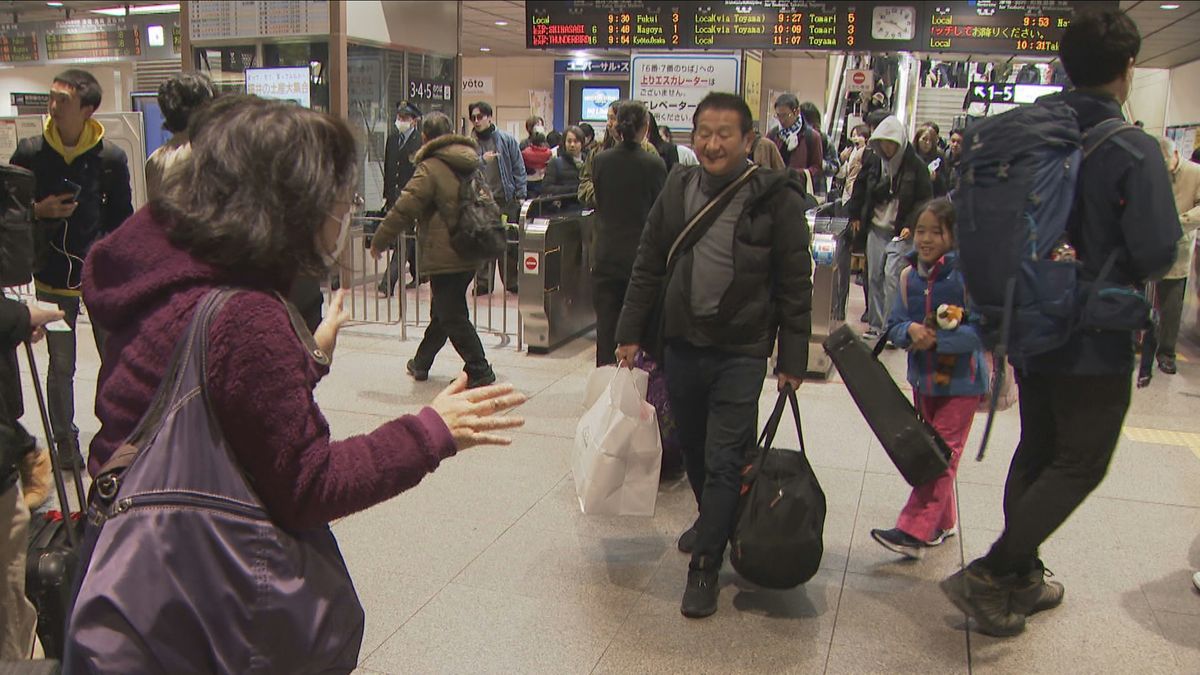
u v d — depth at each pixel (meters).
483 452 4.98
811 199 7.62
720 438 3.30
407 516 4.15
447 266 5.91
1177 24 14.01
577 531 4.03
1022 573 3.27
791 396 3.30
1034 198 2.76
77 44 14.88
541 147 11.74
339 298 1.93
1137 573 3.72
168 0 14.02
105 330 1.53
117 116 9.20
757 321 3.28
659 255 3.48
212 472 1.39
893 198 7.89
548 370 6.86
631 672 2.97
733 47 10.53
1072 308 2.76
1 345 2.52
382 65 10.20
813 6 10.30
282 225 1.43
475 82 23.77
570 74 21.80
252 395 1.38
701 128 3.24
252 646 1.42
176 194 1.46
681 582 3.59
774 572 3.19
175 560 1.37
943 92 17.09
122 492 1.38
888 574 3.69
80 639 1.34
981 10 10.07
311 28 9.24
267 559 1.41
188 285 1.43
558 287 7.53
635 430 3.27
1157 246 2.68
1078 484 2.95
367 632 3.17
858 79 14.35
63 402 2.73
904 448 3.14
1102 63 2.82
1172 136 19.28
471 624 3.24
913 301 3.74
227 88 9.57
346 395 6.05
